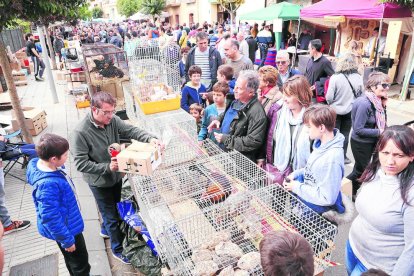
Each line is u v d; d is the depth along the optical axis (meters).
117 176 3.17
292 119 2.94
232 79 4.73
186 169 2.96
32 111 7.16
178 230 2.22
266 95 3.48
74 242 2.58
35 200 2.49
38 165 2.49
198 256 2.10
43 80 12.78
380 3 7.59
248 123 3.31
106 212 3.27
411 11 7.61
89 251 3.53
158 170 2.94
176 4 32.12
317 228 2.30
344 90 4.72
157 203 2.57
